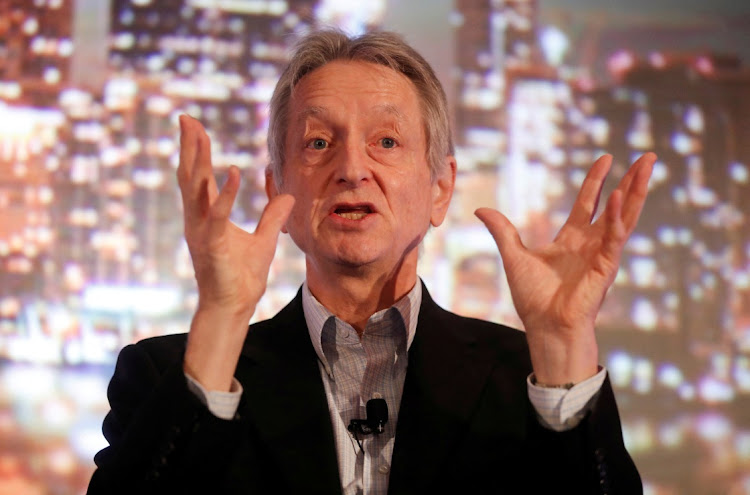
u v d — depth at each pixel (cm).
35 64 912
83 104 911
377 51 342
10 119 902
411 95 340
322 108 327
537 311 277
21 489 821
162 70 916
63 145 903
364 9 930
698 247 952
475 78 941
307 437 296
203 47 921
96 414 853
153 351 327
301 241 329
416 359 314
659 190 958
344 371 320
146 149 908
